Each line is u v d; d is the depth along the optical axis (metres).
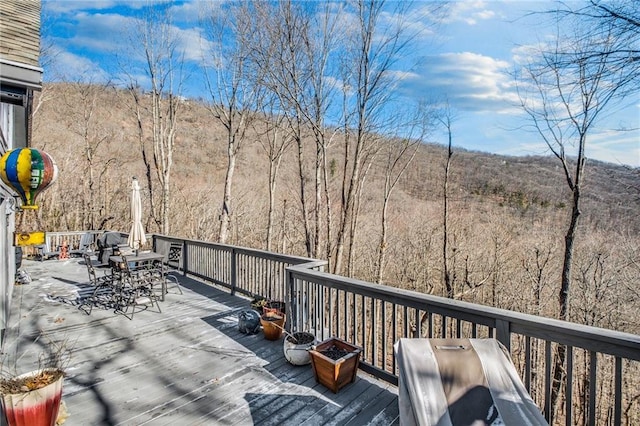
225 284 6.70
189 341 4.24
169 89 14.42
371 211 23.41
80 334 4.46
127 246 6.55
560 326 2.13
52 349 3.99
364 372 3.42
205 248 7.32
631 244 12.38
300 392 3.11
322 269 4.72
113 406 2.89
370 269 19.67
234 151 14.27
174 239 8.23
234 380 3.32
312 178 20.69
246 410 2.85
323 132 12.98
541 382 10.59
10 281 5.83
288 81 12.22
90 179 16.66
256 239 21.30
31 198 3.44
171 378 3.36
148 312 5.36
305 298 4.08
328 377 3.13
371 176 25.36
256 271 5.94
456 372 2.17
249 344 4.16
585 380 10.56
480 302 17.20
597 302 13.41
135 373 3.45
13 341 4.22
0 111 4.05
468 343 2.35
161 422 2.69
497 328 2.46
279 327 4.27
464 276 16.94
